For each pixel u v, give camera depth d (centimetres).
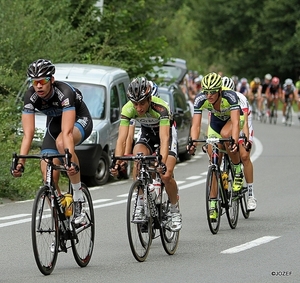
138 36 4600
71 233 1538
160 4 5100
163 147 1625
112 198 2591
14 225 2053
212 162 1984
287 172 3250
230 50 12281
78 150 2830
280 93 6500
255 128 5881
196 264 1582
